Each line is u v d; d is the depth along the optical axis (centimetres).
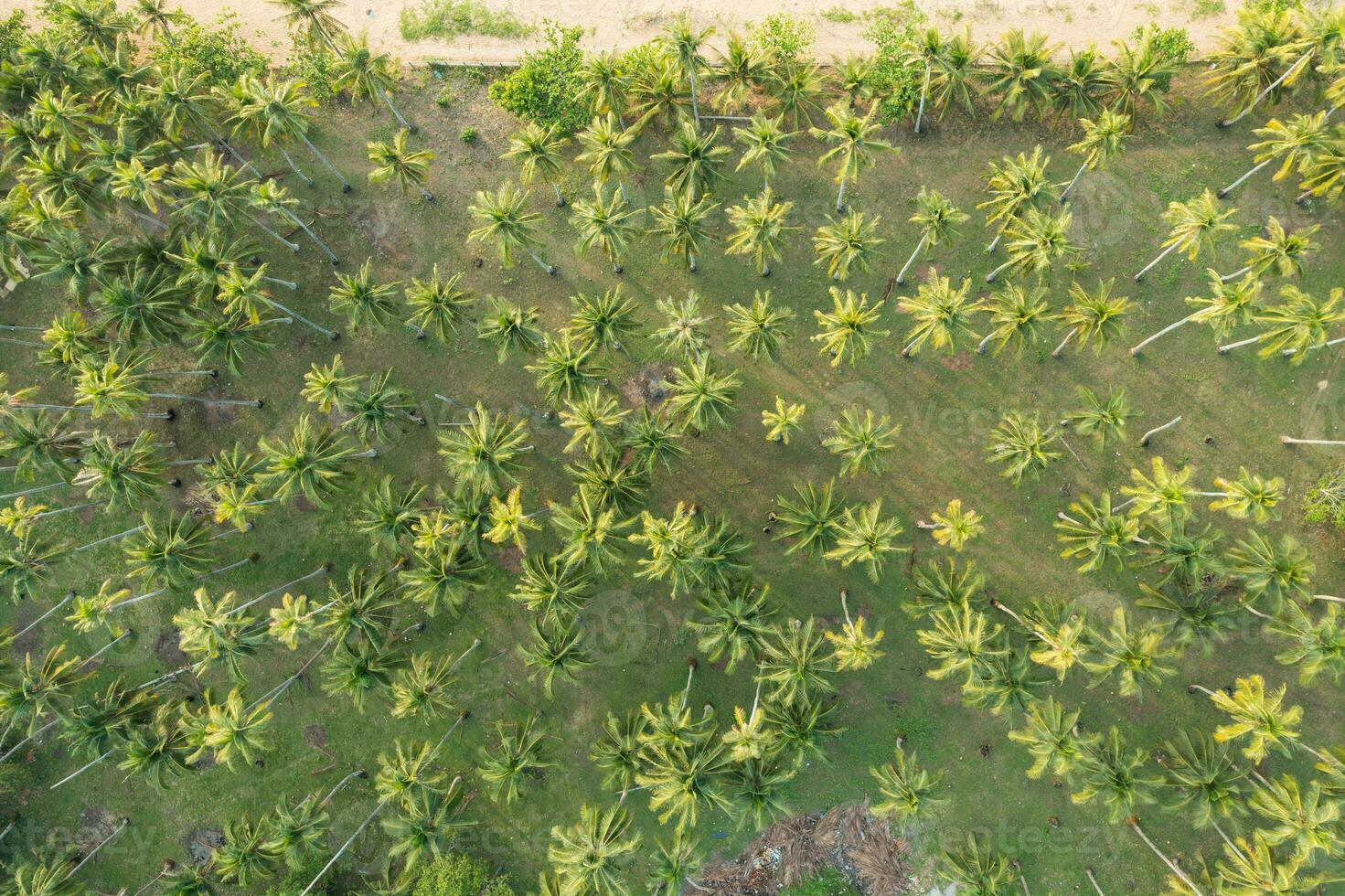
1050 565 3634
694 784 3025
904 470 3688
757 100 3734
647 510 3616
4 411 3231
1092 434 3578
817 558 3472
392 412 3384
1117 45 3359
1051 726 3047
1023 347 3553
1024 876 3609
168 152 3669
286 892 3603
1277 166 3616
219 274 3322
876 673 3675
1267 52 3319
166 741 3438
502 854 3722
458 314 3431
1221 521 3603
